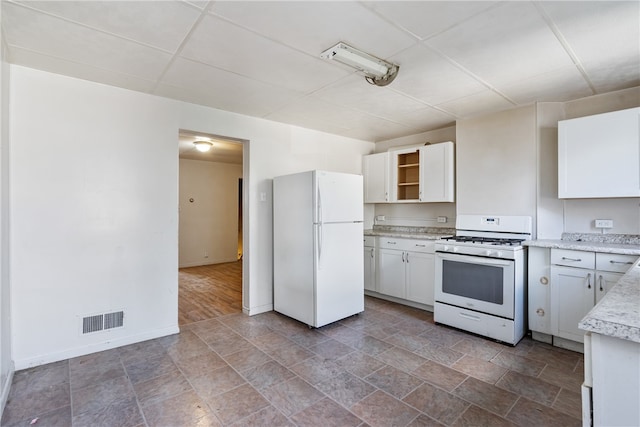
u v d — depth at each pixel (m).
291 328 3.17
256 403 1.94
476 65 2.29
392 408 1.88
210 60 2.22
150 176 2.88
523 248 2.88
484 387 2.10
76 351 2.53
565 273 2.63
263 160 3.66
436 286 3.27
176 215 3.03
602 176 2.57
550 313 2.72
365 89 2.75
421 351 2.64
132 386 2.12
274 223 3.64
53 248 2.44
